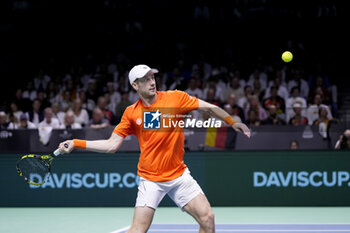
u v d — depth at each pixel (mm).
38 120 16109
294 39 23578
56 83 20641
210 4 24797
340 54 22344
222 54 23047
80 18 25562
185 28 24812
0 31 25328
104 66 21734
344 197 13719
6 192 14305
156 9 25328
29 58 24391
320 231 10531
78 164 14211
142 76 6258
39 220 12266
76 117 15859
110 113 16031
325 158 13734
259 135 13836
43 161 6996
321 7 23609
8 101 18328
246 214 12742
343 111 19672
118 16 25516
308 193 13797
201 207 6219
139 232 6219
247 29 24250
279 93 18109
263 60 22031
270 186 13875
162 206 14164
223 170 13953
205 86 19109
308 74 21266
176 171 6332
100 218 12477
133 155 14125
